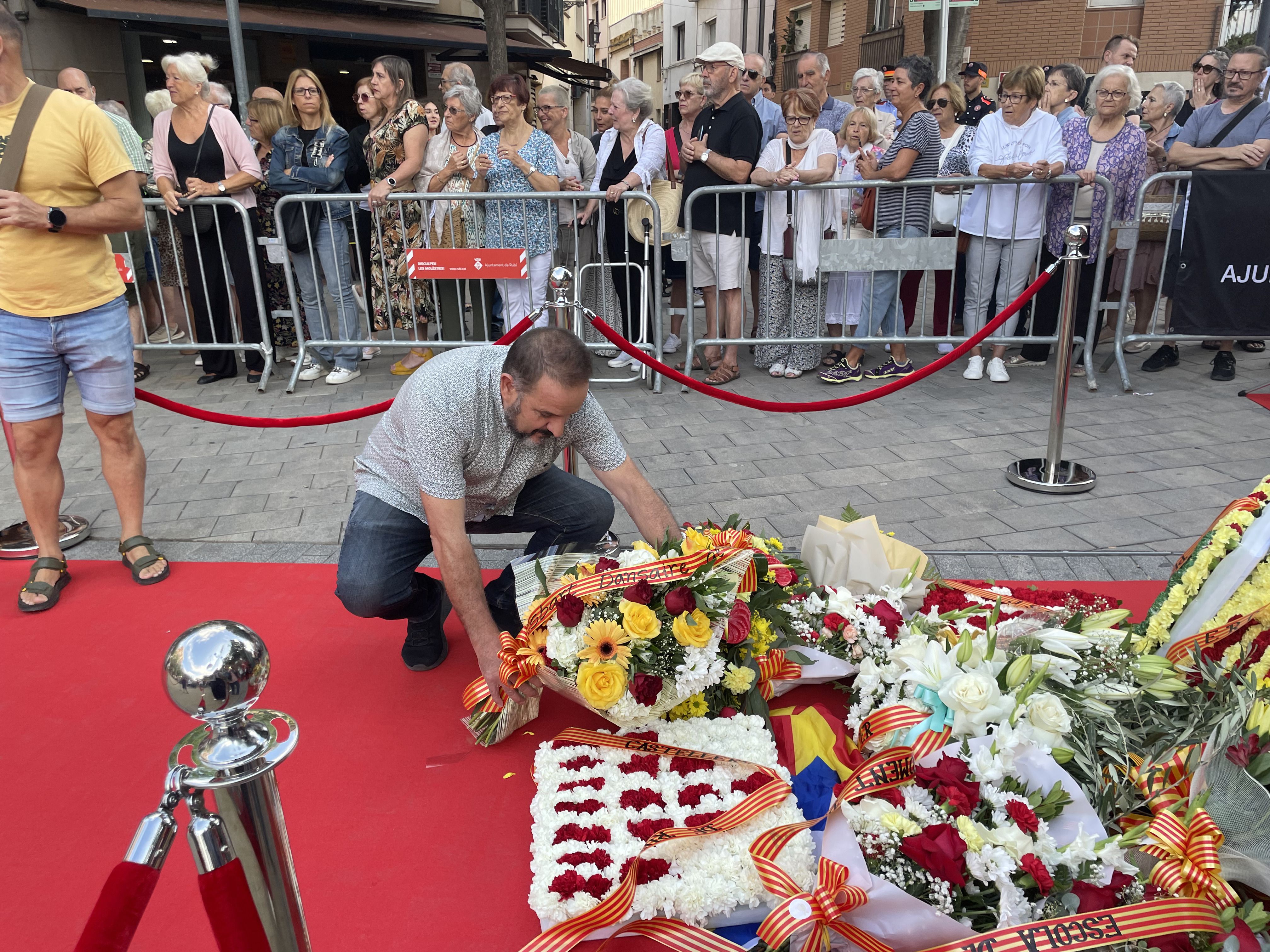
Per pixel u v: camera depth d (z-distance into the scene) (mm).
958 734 2180
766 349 6629
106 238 3555
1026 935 1737
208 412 3877
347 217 6395
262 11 12133
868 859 1965
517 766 2574
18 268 3307
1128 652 2475
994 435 5184
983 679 2158
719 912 1962
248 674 1139
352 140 6762
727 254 6133
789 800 2158
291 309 6871
